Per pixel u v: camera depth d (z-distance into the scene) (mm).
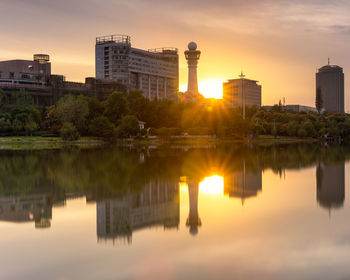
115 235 30766
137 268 23703
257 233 30625
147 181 58656
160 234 30828
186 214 37625
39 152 123062
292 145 178000
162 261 24797
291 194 47781
